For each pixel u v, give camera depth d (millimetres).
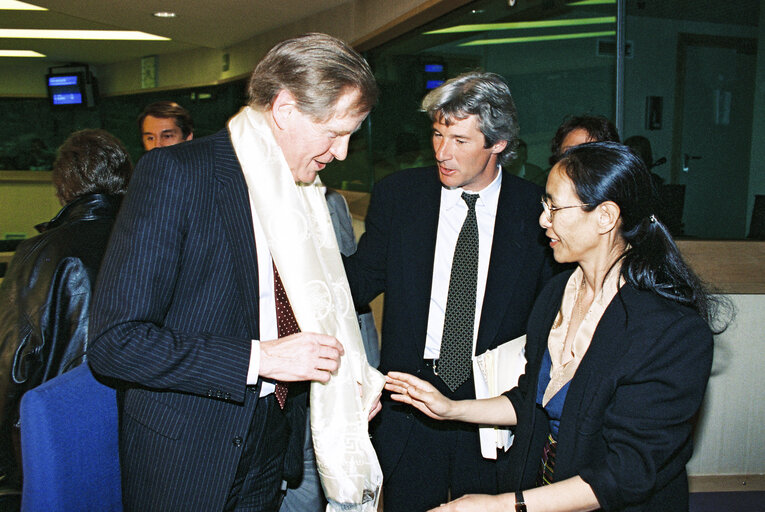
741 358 2605
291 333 1290
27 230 8555
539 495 1144
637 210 1175
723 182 3127
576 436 1180
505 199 1765
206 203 1161
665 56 3080
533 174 4004
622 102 3037
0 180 8305
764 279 2549
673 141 3158
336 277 1378
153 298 1098
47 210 8695
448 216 1786
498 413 1446
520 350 1603
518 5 3701
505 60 3928
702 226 3023
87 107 9195
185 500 1195
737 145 3135
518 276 1720
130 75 9211
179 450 1188
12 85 8961
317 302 1245
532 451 1353
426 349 1773
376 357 2113
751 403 2635
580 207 1188
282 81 1131
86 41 7816
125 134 9281
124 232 1116
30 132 9109
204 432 1195
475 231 1743
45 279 1688
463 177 1687
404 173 1880
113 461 1349
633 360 1135
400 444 1773
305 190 1376
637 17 3010
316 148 1194
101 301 1095
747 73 3205
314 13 5934
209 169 1178
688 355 1122
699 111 3150
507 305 1708
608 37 3160
